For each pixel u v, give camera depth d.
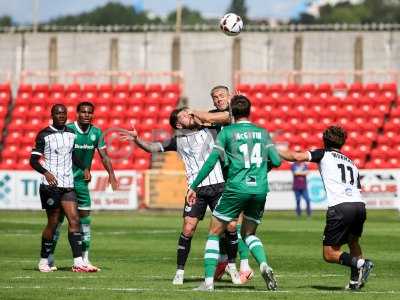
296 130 118.94
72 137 42.66
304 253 52.94
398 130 118.06
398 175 99.75
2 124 122.75
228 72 133.62
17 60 137.75
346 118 120.19
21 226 77.12
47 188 42.25
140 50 135.75
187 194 34.59
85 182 44.44
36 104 125.06
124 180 101.19
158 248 56.44
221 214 33.97
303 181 90.25
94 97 125.50
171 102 124.06
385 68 132.12
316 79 133.00
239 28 41.69
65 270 43.12
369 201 99.94
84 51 136.75
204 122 38.03
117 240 62.56
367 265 33.69
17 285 35.94
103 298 31.45
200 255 52.03
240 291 33.75
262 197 33.72
